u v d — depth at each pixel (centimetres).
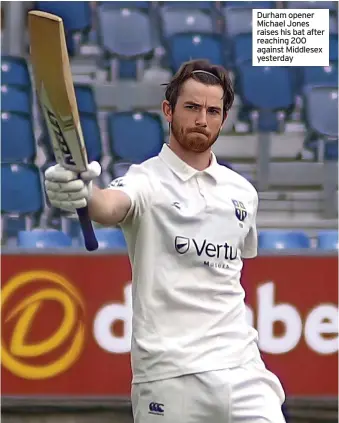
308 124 2411
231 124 2434
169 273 861
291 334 1762
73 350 1744
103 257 1747
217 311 868
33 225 2178
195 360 849
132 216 860
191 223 867
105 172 2288
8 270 1736
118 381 1744
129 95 2417
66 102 641
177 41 2503
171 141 905
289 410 1786
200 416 849
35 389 1736
